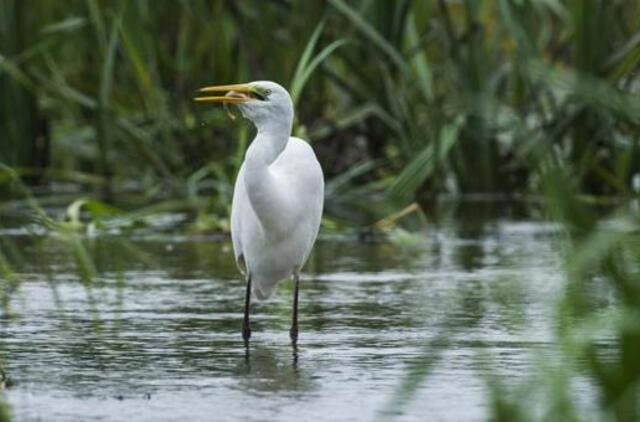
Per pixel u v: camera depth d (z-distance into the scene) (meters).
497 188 18.69
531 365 9.04
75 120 20.61
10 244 13.71
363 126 18.92
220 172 17.14
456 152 18.45
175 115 19.17
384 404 8.12
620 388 6.50
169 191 18.81
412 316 10.84
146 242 14.91
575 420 6.61
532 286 12.11
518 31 16.14
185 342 9.92
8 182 18.89
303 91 18.30
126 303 11.38
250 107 9.84
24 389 8.54
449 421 7.75
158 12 19.00
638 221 7.16
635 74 15.80
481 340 9.91
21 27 18.44
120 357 9.42
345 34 17.38
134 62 17.56
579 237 6.91
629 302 6.59
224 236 15.37
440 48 18.09
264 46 18.17
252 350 9.66
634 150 15.88
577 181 16.91
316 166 10.34
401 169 18.38
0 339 9.98
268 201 9.87
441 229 15.88
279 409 8.03
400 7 17.06
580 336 8.82
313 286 12.30
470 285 12.23
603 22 16.50
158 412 7.98
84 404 8.16
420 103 18.44
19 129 19.19
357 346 9.77
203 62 18.92
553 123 16.94
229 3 18.12
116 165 20.02
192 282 12.41
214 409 8.03
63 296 11.65
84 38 18.67
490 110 13.73
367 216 16.97
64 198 18.23
